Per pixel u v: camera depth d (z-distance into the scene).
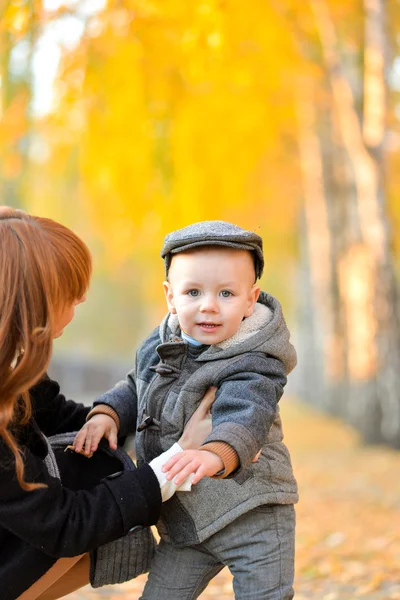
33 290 2.55
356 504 8.99
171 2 9.81
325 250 20.02
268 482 2.86
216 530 2.83
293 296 33.34
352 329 16.02
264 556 2.84
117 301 49.75
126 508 2.65
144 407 2.96
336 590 5.41
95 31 9.92
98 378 24.28
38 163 13.71
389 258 13.31
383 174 13.02
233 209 17.59
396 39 12.50
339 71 12.63
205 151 13.27
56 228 2.73
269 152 16.55
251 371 2.79
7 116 10.93
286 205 20.38
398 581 5.60
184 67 10.96
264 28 11.27
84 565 3.04
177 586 2.96
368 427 14.22
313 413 23.09
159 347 2.89
